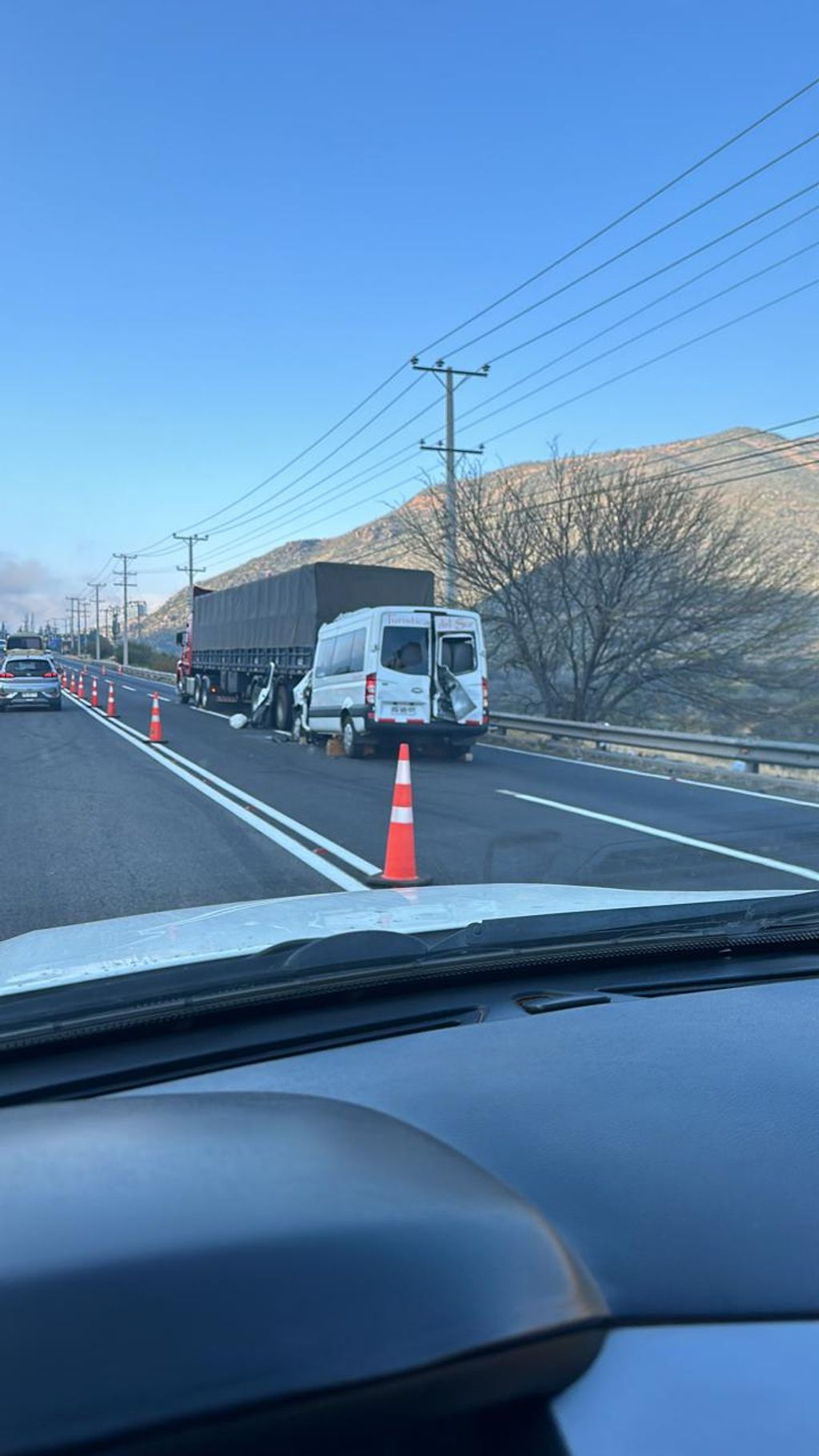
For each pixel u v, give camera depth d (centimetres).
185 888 805
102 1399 103
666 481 2877
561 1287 128
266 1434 106
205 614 3416
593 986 312
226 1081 230
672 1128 189
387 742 1859
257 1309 113
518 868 885
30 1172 138
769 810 1254
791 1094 206
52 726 2558
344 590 2202
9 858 921
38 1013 249
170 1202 130
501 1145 182
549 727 2230
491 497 3103
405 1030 267
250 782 1485
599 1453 116
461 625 1838
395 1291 119
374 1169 144
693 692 2908
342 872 870
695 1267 144
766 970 334
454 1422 116
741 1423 120
